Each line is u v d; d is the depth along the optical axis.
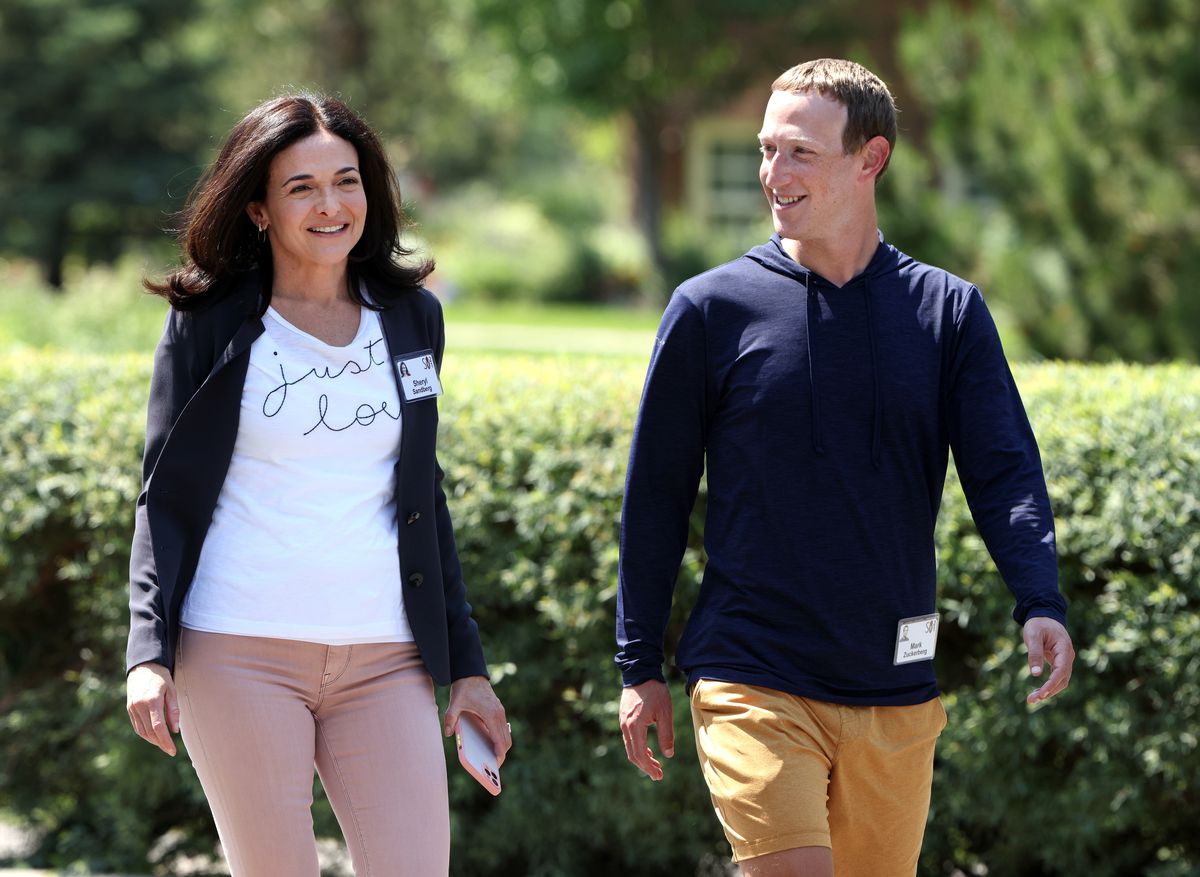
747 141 67.44
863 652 8.24
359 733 8.35
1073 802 11.60
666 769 12.06
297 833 8.12
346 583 8.23
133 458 12.73
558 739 12.46
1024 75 28.80
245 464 8.22
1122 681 11.56
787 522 8.26
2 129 69.12
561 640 12.41
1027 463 8.37
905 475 8.36
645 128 60.19
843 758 8.34
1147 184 27.30
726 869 12.85
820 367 8.32
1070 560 11.66
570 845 12.62
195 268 8.41
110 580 12.71
